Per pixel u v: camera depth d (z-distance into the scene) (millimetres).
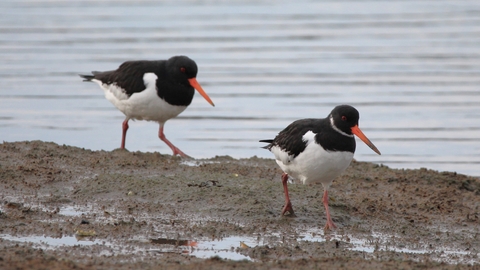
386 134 18016
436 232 10570
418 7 29297
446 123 18750
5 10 27500
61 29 25547
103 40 24750
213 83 21578
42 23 26156
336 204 11398
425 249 9844
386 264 8859
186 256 8984
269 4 29422
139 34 25469
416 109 19766
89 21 26656
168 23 26797
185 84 14234
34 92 20547
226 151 16719
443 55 23875
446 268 8820
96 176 12242
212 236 9906
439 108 19797
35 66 22203
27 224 9977
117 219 10422
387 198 12156
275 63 23125
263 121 18922
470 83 21625
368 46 24750
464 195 12547
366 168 14102
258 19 27484
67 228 9906
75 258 8688
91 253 8945
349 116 9945
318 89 21266
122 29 26016
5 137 17234
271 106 19906
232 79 21938
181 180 12094
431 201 11992
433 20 27500
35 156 13266
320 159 10039
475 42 25016
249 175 13141
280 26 26750
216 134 18047
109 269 8258
